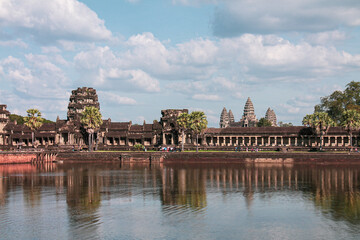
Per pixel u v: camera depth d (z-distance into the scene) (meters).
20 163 124.50
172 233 39.88
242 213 48.34
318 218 45.84
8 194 62.38
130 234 39.47
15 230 40.94
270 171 96.44
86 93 188.75
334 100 192.88
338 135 155.00
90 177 85.00
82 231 40.50
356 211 49.31
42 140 163.00
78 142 166.62
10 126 163.25
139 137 170.00
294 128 161.62
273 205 53.12
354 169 101.06
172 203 54.50
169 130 163.50
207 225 42.81
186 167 110.12
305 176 85.44
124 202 55.31
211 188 68.19
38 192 64.31
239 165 114.50
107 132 172.00
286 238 38.34
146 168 107.62
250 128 166.75
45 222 44.03
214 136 167.88
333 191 64.75
